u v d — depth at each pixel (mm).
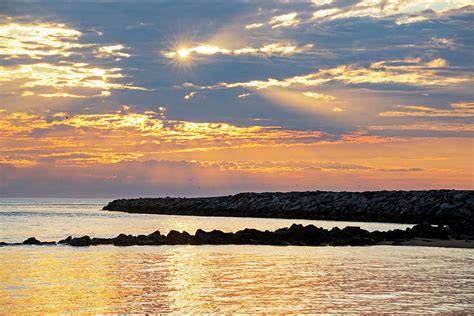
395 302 22156
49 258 35500
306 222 76312
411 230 49469
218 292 24406
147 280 27484
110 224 75750
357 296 23359
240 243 45094
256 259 35312
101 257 36094
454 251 39938
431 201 75250
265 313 20688
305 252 39219
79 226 71125
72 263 33281
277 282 26766
